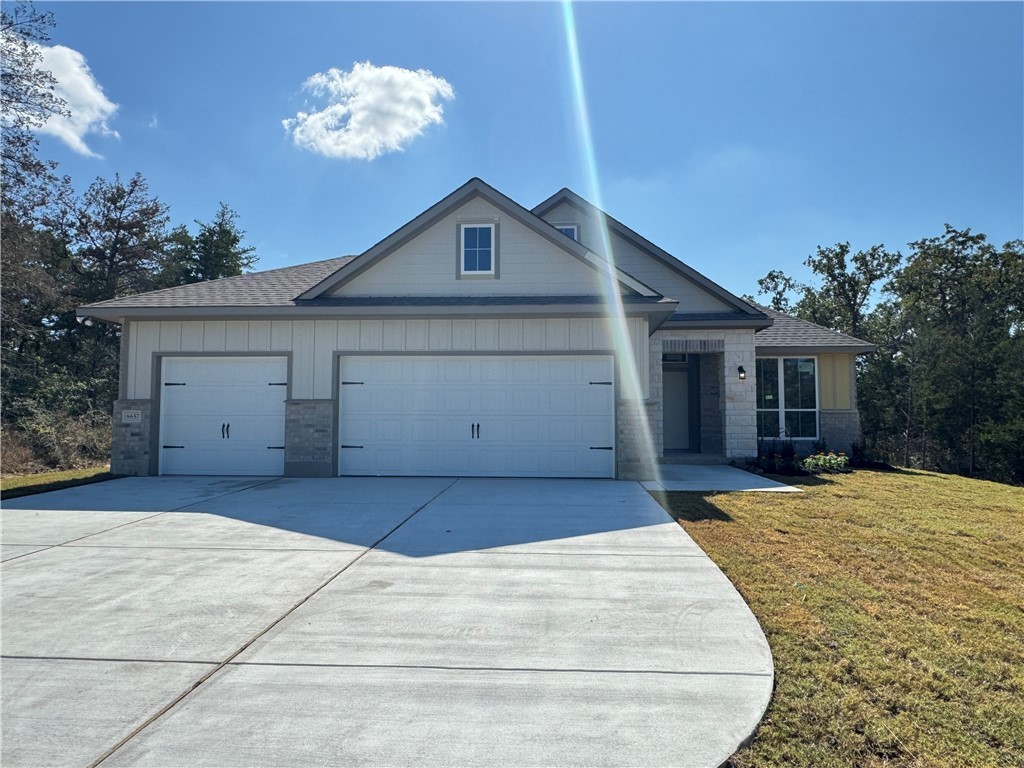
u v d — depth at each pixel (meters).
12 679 3.47
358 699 3.26
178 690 3.35
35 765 2.67
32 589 5.02
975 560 6.14
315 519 7.71
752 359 15.15
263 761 2.71
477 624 4.28
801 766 2.76
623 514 8.04
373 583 5.15
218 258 36.72
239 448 12.22
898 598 4.95
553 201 15.91
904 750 2.89
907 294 34.44
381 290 12.52
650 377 15.13
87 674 3.53
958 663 3.78
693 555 6.05
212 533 6.97
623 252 15.74
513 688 3.39
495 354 11.87
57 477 12.70
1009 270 32.38
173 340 12.32
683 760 2.75
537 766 2.69
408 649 3.88
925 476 13.83
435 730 2.97
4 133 21.47
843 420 16.53
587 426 11.74
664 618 4.41
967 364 24.77
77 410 22.12
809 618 4.45
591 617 4.42
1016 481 21.89
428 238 12.55
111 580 5.24
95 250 30.12
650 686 3.42
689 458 15.10
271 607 4.60
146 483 11.08
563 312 11.51
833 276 36.56
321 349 12.08
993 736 3.02
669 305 11.49
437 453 11.89
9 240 21.72
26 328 23.52
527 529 7.16
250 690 3.35
